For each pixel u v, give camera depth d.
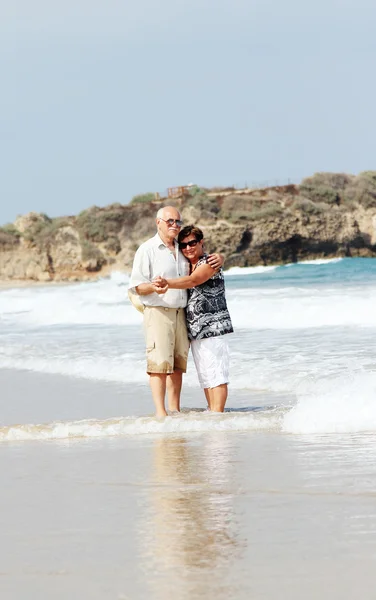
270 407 13.75
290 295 43.12
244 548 5.95
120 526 6.71
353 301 32.19
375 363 17.75
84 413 14.21
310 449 9.72
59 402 15.66
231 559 5.70
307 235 155.75
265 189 164.62
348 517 6.65
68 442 11.35
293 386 15.77
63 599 5.06
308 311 30.38
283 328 27.94
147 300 13.29
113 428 12.09
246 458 9.41
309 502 7.20
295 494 7.53
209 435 11.32
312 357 19.41
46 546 6.22
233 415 12.76
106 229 158.50
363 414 11.29
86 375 19.42
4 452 10.72
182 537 6.30
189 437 11.25
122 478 8.68
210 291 13.53
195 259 13.52
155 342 13.29
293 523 6.55
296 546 5.93
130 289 13.37
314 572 5.35
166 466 9.20
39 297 54.88
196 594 5.05
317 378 16.14
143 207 162.38
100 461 9.73
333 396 11.95
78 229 159.00
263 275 100.56
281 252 155.75
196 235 13.36
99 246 157.75
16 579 5.48
